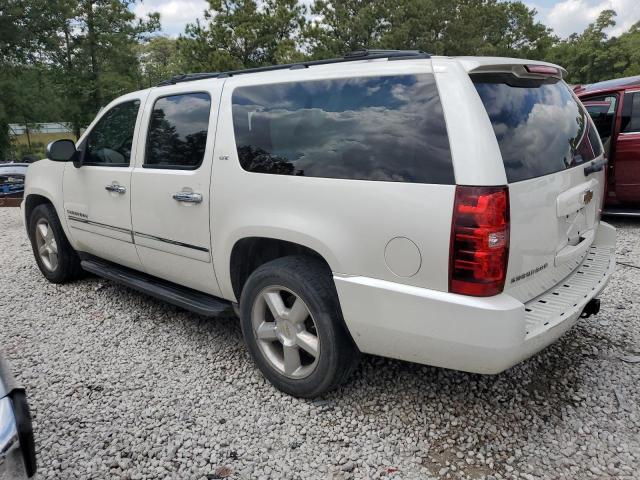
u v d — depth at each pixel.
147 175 3.68
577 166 2.94
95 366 3.53
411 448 2.64
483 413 2.90
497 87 2.57
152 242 3.77
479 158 2.29
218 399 3.11
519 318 2.30
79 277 5.24
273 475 2.49
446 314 2.36
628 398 2.98
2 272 5.63
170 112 3.66
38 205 5.15
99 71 26.14
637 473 2.43
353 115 2.69
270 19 24.19
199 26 24.53
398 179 2.47
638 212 6.76
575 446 2.62
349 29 25.88
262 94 3.10
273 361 3.12
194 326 4.11
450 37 28.88
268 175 2.94
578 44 53.88
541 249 2.60
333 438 2.73
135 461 2.61
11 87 21.47
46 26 22.73
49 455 2.65
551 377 3.22
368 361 3.44
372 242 2.53
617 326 3.85
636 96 6.57
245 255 3.28
